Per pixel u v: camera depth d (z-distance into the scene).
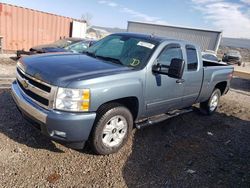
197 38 31.33
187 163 3.98
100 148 3.70
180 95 4.94
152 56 4.18
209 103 6.43
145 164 3.78
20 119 4.59
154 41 4.50
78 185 3.11
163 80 4.35
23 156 3.51
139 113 4.16
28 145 3.79
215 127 5.86
